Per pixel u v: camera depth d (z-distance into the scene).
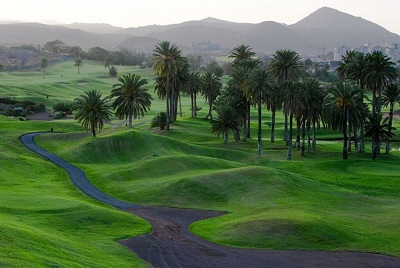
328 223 48.06
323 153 108.44
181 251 42.69
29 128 118.69
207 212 57.00
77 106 104.12
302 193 61.44
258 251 42.88
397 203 59.75
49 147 97.94
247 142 122.50
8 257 29.45
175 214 56.22
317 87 104.94
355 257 41.03
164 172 74.94
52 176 75.00
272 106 119.12
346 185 71.62
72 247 37.91
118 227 49.09
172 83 134.00
